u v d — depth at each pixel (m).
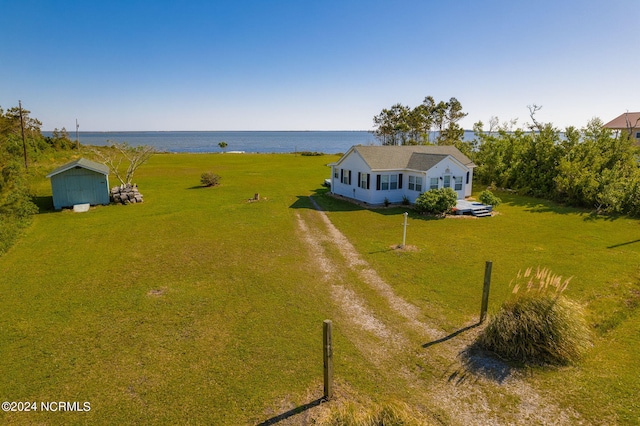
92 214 23.56
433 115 71.06
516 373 8.11
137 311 10.95
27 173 31.02
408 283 12.86
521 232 19.22
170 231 19.62
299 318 10.53
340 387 7.70
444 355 8.79
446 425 6.73
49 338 9.55
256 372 8.20
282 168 49.56
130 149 36.97
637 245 16.70
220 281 13.11
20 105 38.78
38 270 14.14
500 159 33.19
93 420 6.90
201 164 53.97
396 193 27.16
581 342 8.64
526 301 9.09
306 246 17.09
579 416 6.87
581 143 28.12
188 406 7.22
